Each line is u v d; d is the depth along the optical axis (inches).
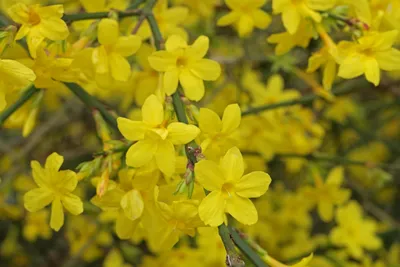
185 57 12.1
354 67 12.5
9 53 12.6
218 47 19.3
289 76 20.8
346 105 21.0
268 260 11.7
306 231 21.0
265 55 20.8
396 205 24.7
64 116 22.0
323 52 12.9
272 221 19.1
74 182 11.7
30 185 19.9
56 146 23.1
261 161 17.6
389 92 20.9
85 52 12.3
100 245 19.9
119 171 11.9
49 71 12.1
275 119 17.0
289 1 12.9
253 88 17.5
